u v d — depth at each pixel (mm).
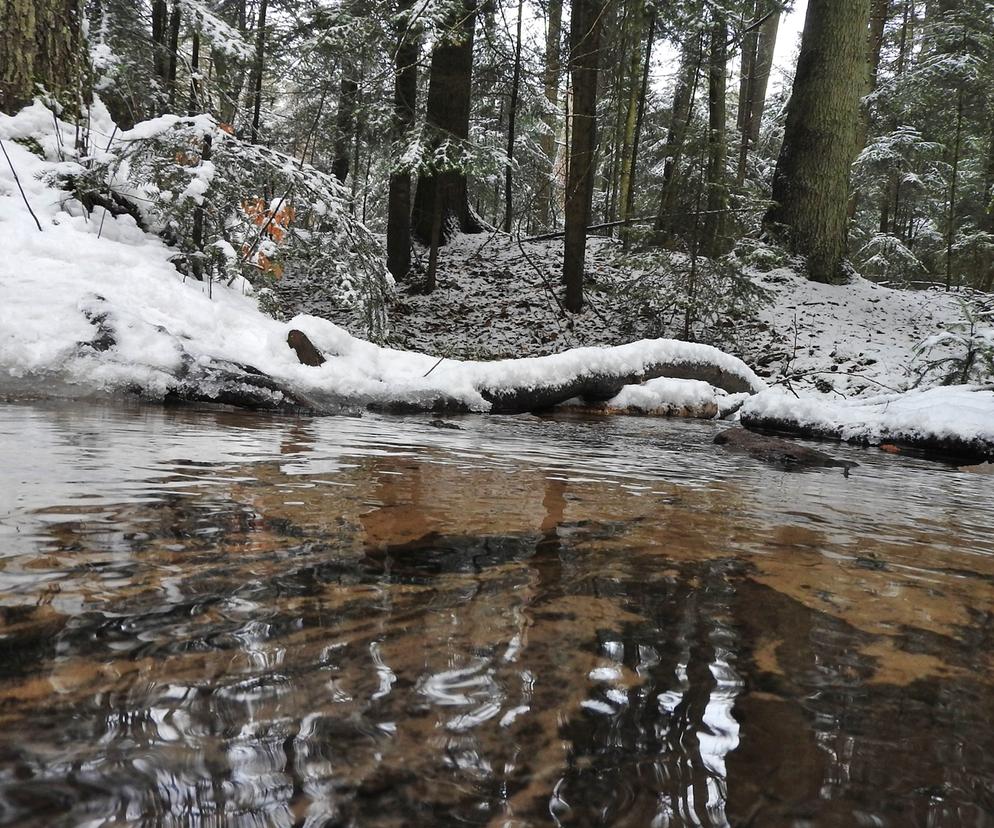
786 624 901
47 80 6047
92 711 550
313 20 10438
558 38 13344
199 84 6605
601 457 2881
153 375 3627
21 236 4438
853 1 11344
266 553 1048
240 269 5641
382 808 458
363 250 6500
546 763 526
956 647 853
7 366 3312
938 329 10141
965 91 13945
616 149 16781
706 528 1530
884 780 534
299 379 4188
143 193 6016
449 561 1092
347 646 722
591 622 854
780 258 10719
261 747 519
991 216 15008
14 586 823
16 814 421
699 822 466
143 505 1291
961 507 2260
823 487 2490
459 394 4996
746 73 18875
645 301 10570
